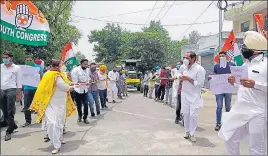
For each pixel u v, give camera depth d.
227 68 7.61
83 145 6.36
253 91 4.10
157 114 10.57
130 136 7.07
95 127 8.20
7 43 13.65
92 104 10.06
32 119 9.38
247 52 4.20
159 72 16.52
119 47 44.12
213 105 12.70
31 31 7.23
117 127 8.16
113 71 14.84
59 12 20.97
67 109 6.62
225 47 7.69
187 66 6.64
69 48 8.48
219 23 18.70
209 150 5.88
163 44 38.19
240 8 20.53
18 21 6.98
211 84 7.58
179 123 8.65
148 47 37.19
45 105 5.93
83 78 8.67
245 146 6.08
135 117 9.92
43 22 7.46
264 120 4.05
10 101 7.05
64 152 5.89
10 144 6.55
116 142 6.55
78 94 8.70
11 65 7.21
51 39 20.25
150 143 6.44
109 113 10.88
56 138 5.86
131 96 19.11
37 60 9.70
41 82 6.02
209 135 7.11
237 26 23.31
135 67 27.08
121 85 17.12
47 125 5.87
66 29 23.08
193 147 6.09
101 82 11.86
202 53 25.81
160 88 14.98
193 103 6.52
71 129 7.96
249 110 4.12
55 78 5.97
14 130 7.86
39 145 6.45
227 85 7.48
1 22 6.64
